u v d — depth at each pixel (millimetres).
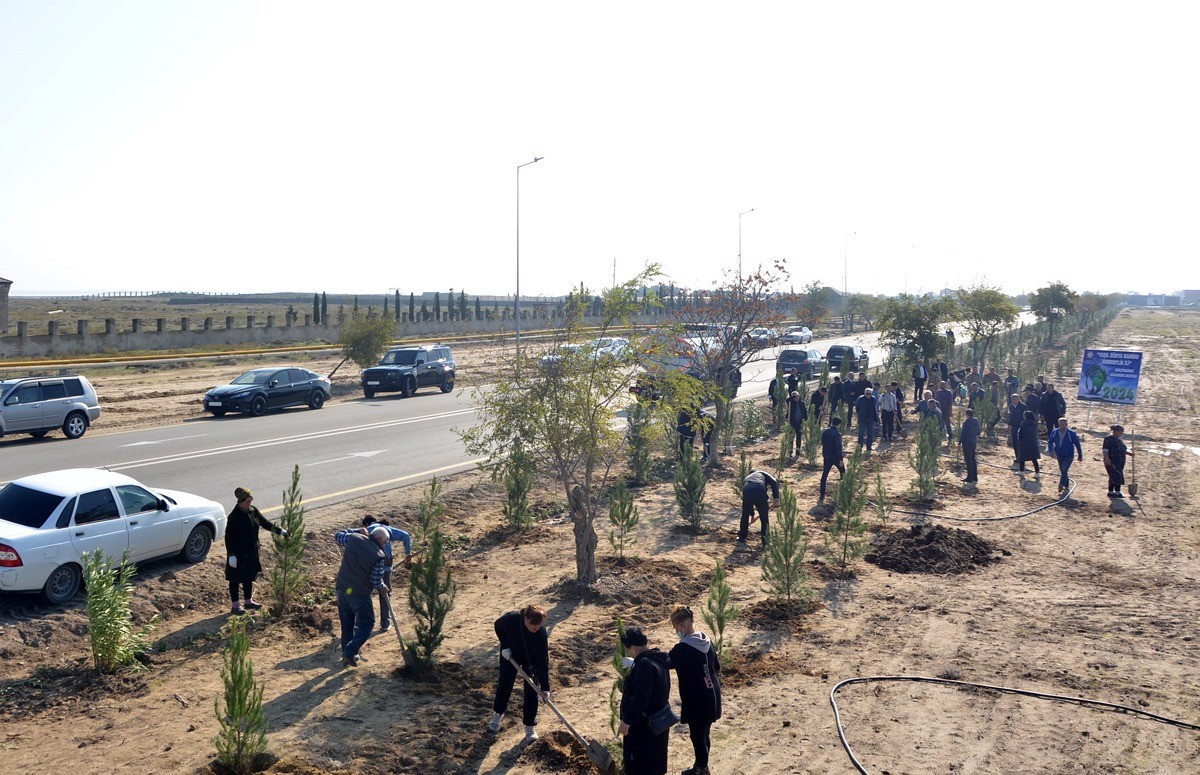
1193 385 43344
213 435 24078
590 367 11773
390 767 7125
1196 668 9359
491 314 83250
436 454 21484
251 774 6875
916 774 7059
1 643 9375
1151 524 16125
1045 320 72438
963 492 18734
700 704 6695
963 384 31516
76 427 23500
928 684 8906
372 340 38125
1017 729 7902
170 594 11180
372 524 9969
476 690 8695
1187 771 7172
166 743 7512
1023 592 12055
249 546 10641
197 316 111375
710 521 15867
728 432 22828
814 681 8969
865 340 71312
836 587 12109
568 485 11984
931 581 12500
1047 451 23969
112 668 9062
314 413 29750
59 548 10375
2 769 7047
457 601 11461
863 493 14891
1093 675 9164
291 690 8625
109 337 47625
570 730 7160
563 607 11141
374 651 9781
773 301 21812
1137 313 164125
